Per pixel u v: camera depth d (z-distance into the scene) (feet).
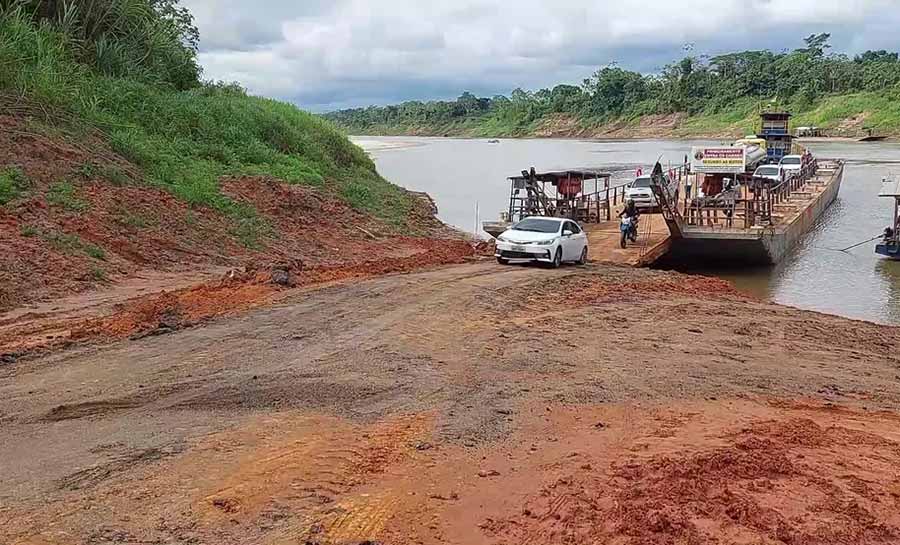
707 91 488.85
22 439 26.23
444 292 57.77
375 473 24.02
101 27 112.68
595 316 53.93
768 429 29.60
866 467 25.35
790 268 97.30
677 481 23.03
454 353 40.60
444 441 27.07
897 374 43.39
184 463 24.16
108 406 30.09
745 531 19.75
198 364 36.19
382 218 103.71
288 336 42.19
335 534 19.57
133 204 72.23
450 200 154.40
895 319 70.18
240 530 19.72
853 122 391.86
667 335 49.11
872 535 19.88
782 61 468.34
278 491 22.26
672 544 19.02
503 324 48.88
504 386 34.76
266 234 81.41
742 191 127.24
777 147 228.84
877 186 195.93
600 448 26.81
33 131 74.79
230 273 61.16
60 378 33.71
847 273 93.76
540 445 27.09
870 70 426.92
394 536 19.58
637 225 100.32
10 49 83.30
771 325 55.16
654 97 515.09
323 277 62.18
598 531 19.83
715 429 29.58
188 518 20.31
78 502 21.16
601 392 34.71
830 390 38.50
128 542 18.93
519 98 610.65
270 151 109.50
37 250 56.49
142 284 57.93
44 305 49.08
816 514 20.98
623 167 231.91
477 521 20.67
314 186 103.04
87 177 72.38
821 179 177.37
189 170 88.99
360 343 41.45
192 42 141.28
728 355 44.70
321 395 32.22
